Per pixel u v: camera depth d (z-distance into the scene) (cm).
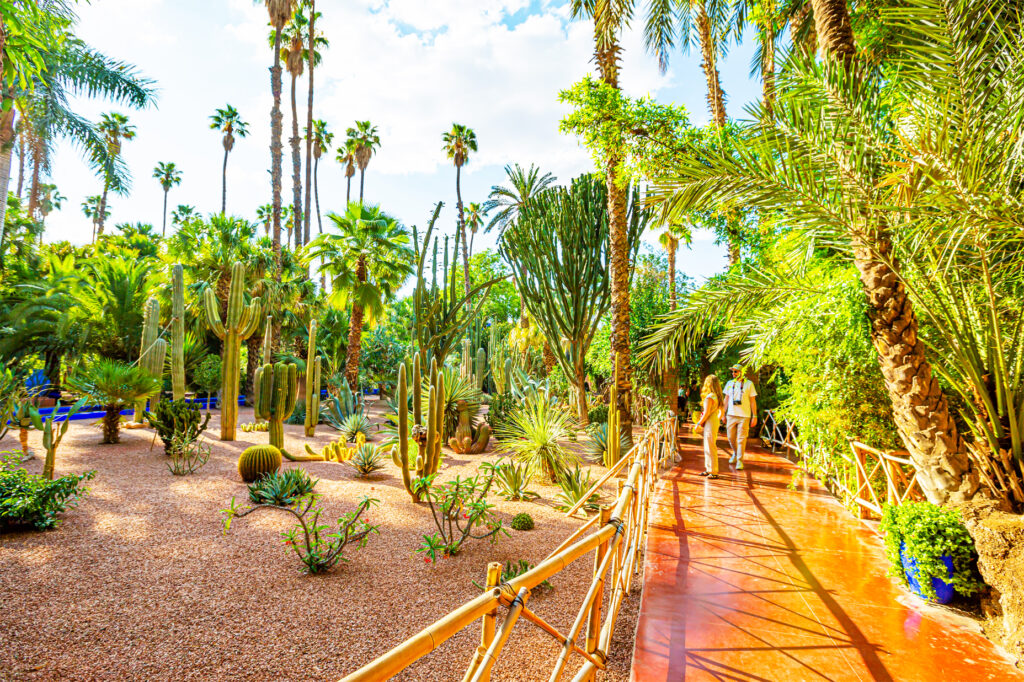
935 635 286
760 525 490
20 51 560
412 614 342
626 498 293
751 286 599
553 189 1173
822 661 260
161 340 1163
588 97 739
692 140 675
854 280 500
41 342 1430
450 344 1036
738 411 790
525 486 677
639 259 2155
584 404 1159
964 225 332
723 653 267
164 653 288
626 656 283
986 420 390
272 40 2769
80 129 966
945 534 323
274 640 305
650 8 1077
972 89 332
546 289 1150
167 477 712
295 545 414
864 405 534
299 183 2736
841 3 483
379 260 1950
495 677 267
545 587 381
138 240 3147
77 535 473
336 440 1175
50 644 292
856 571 376
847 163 408
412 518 565
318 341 2352
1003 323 401
